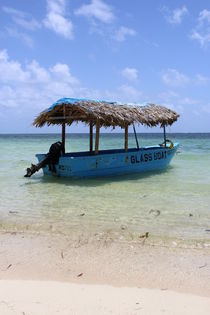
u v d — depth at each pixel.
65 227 5.54
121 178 11.22
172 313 2.84
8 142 47.78
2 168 14.01
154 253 4.38
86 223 5.78
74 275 3.69
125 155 12.04
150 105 13.48
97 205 7.18
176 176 11.69
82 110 10.37
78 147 31.58
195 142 45.91
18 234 5.16
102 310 2.86
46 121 12.27
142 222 5.86
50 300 3.04
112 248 4.55
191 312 2.87
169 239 4.95
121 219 6.05
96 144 11.41
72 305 2.95
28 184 9.98
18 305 2.92
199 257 4.25
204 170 13.38
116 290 3.31
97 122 11.20
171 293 3.27
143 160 12.86
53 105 11.16
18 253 4.36
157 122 13.13
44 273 3.74
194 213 6.50
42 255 4.29
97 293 3.22
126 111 11.27
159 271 3.81
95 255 4.30
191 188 9.27
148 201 7.58
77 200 7.70
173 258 4.21
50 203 7.38
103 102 11.51
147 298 3.13
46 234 5.16
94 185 9.80
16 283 3.44
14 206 7.10
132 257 4.23
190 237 5.04
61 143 11.41
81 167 10.79
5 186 9.62
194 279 3.61
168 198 7.89
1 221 5.90
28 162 16.47
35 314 2.76
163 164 14.17
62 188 9.29
